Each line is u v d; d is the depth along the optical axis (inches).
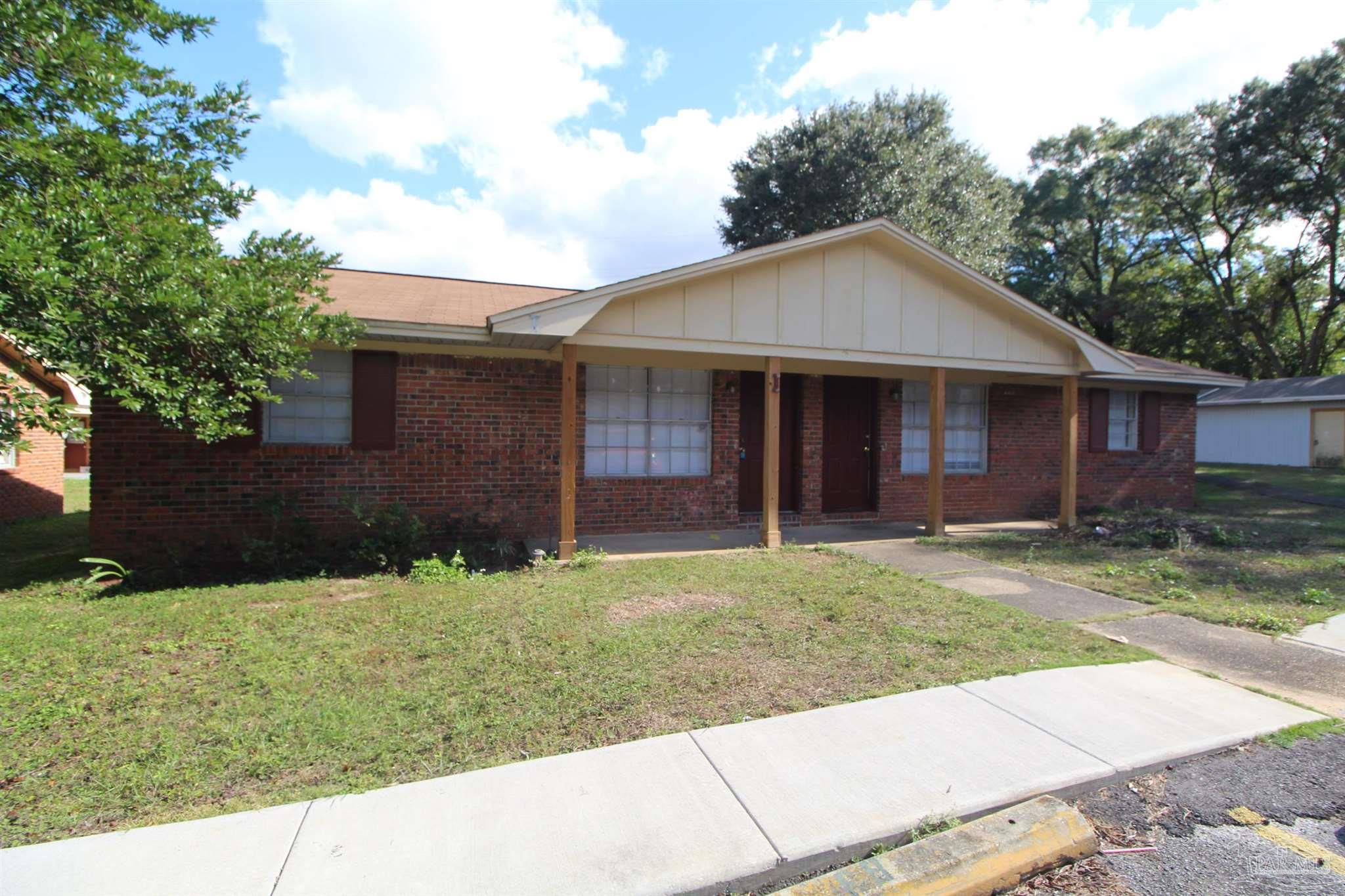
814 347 311.4
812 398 395.2
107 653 162.1
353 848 91.2
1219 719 133.9
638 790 106.2
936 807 102.7
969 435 439.2
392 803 102.4
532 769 112.4
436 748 119.3
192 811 100.4
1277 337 1216.8
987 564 286.4
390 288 359.9
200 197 261.1
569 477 279.0
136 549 273.9
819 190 936.3
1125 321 1256.2
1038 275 1342.3
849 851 93.3
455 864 88.4
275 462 289.6
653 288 276.1
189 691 141.6
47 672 150.6
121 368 197.0
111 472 270.8
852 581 243.6
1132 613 211.3
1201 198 1148.5
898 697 142.6
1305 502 527.8
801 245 297.0
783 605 212.2
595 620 192.1
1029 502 448.5
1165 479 494.3
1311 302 1178.6
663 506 362.3
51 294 178.4
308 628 183.9
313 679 147.4
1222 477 730.8
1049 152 1295.5
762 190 1031.6
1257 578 259.0
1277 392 917.8
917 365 335.3
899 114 1021.8
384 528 284.5
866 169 904.9
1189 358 1277.1
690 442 374.3
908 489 419.5
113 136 241.3
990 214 1013.2
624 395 359.3
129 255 195.3
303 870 86.5
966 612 206.5
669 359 332.2
